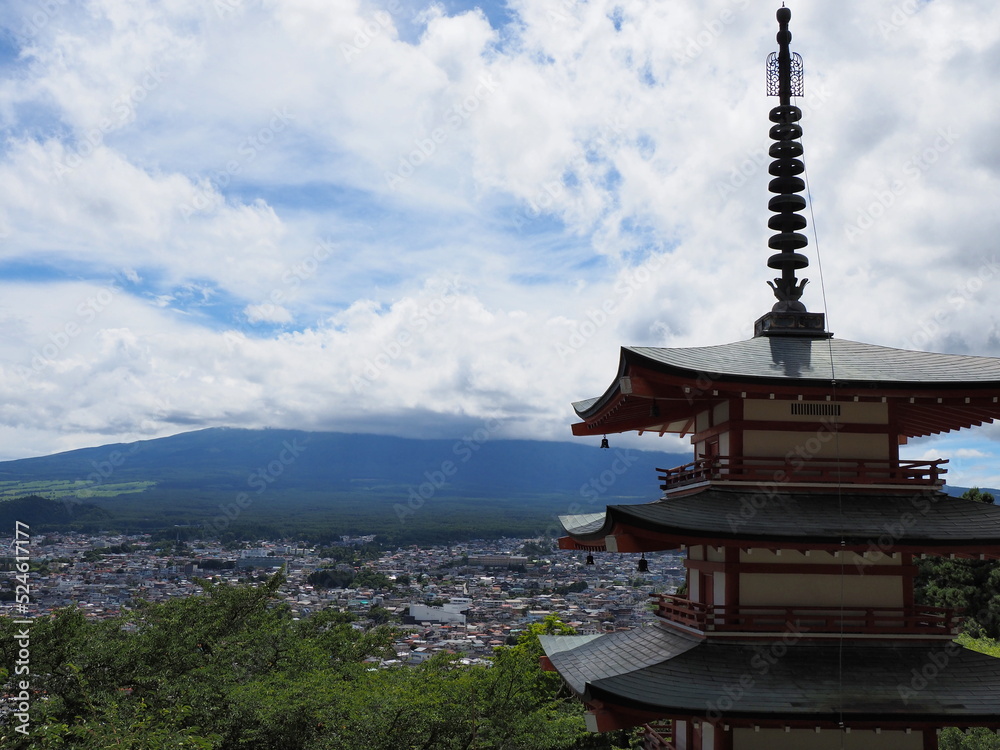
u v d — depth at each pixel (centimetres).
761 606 1817
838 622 1802
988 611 4581
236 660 3284
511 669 3036
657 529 1642
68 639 2819
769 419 1894
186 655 3061
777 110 2289
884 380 1777
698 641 1808
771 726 1611
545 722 2961
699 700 1594
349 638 3962
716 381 1770
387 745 2612
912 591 1841
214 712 2720
